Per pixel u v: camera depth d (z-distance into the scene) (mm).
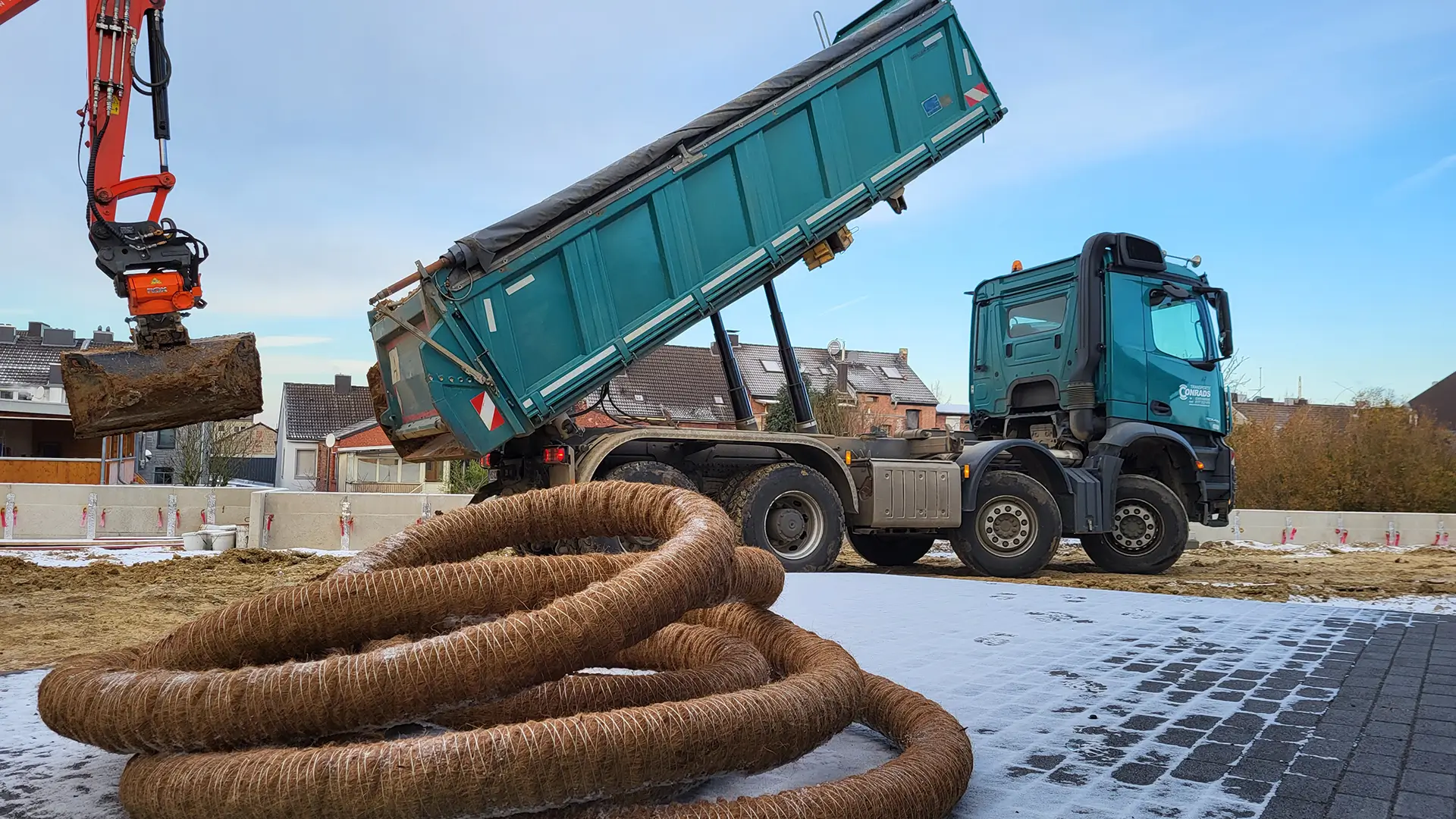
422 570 2172
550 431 7457
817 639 2615
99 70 5812
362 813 1602
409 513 12188
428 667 1808
